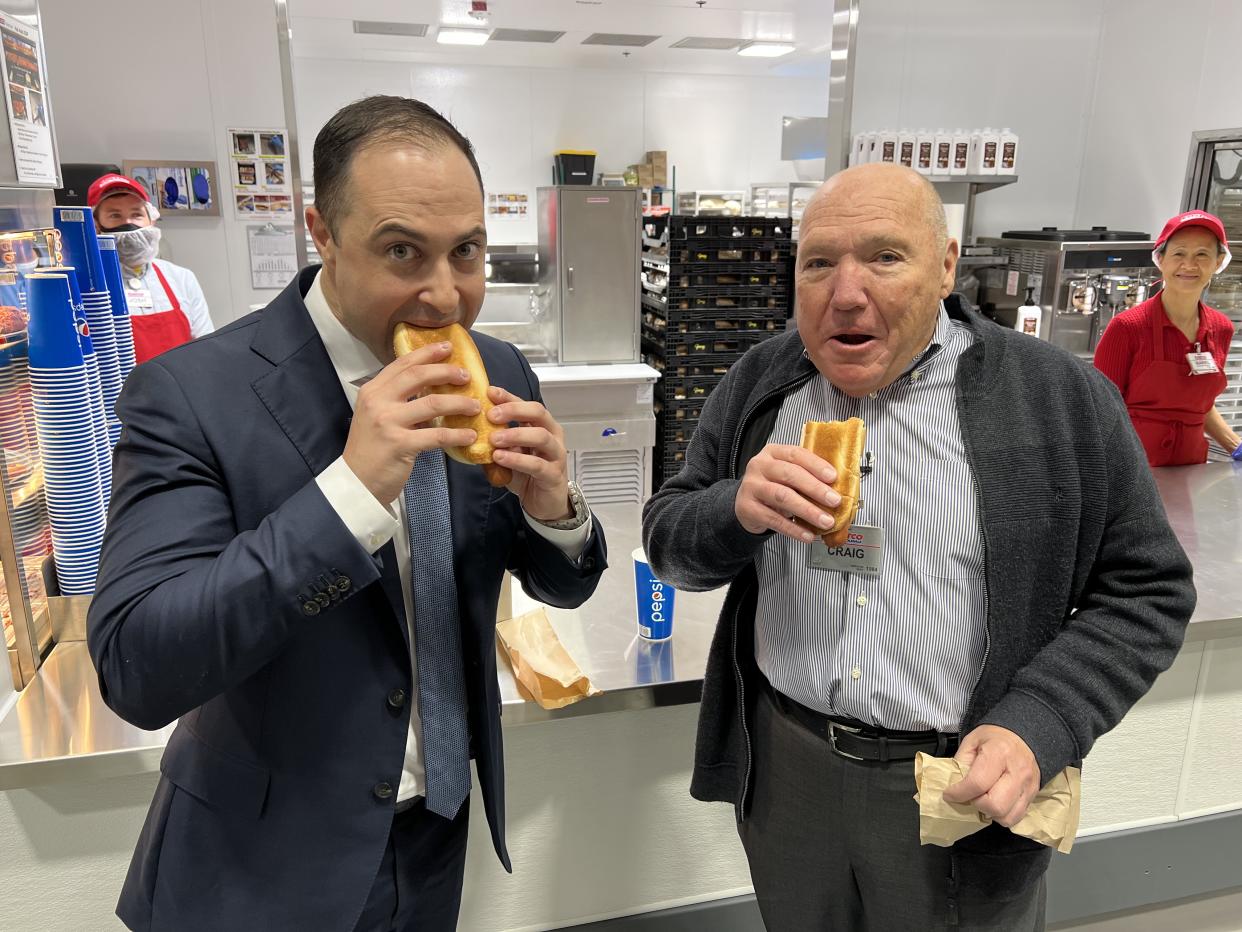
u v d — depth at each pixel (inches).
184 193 167.8
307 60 272.5
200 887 39.4
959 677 45.5
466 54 270.7
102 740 54.2
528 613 66.5
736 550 45.1
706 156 315.3
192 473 36.1
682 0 199.5
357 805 39.6
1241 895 91.3
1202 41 164.7
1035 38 179.2
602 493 186.9
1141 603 44.1
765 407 52.7
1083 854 81.7
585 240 182.9
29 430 61.8
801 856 50.6
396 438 32.1
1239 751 82.8
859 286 42.1
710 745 55.1
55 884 58.3
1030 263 166.1
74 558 64.1
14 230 61.2
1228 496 103.5
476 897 68.9
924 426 46.7
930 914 46.9
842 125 150.6
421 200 32.1
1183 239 110.3
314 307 39.5
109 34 158.9
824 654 47.6
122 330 77.0
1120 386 122.3
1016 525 44.3
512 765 67.2
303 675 38.2
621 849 71.4
